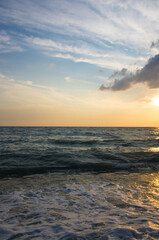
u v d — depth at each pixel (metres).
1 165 8.41
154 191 5.00
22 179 6.34
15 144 18.23
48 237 2.43
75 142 19.98
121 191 4.97
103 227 2.75
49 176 6.84
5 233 2.55
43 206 3.82
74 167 8.34
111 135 37.44
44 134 38.22
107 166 8.65
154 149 14.92
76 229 2.69
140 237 2.38
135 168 8.53
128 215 3.30
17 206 3.80
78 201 4.15
